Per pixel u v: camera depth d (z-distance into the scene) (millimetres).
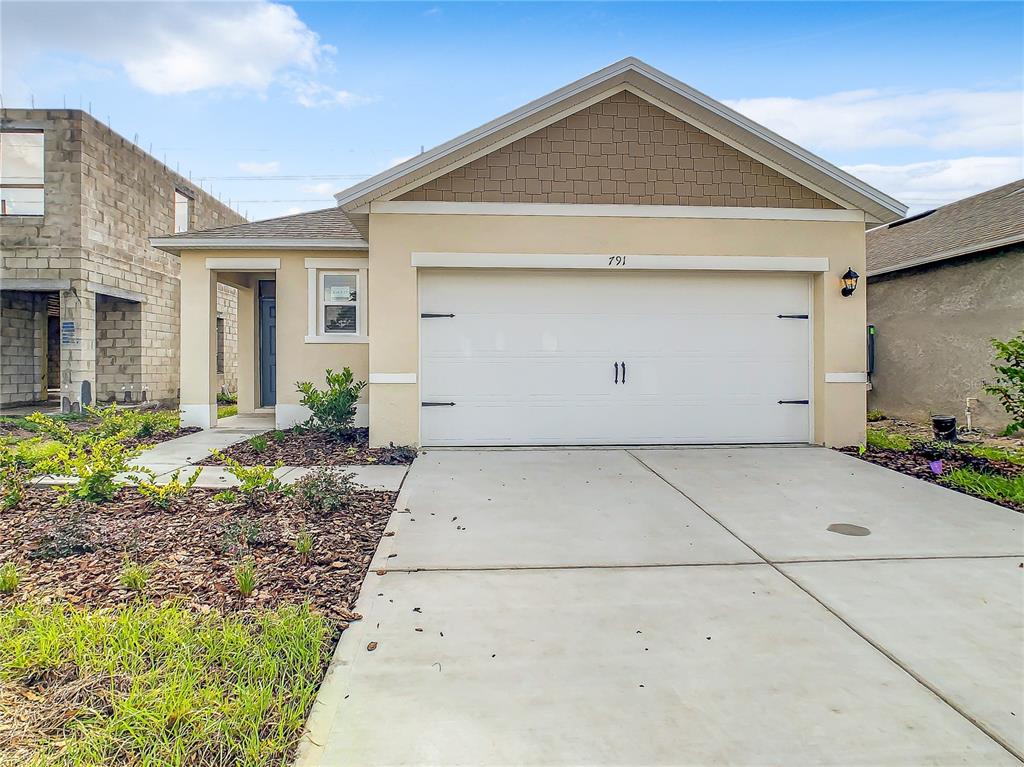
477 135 7695
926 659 2969
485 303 8219
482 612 3455
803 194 8242
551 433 8312
